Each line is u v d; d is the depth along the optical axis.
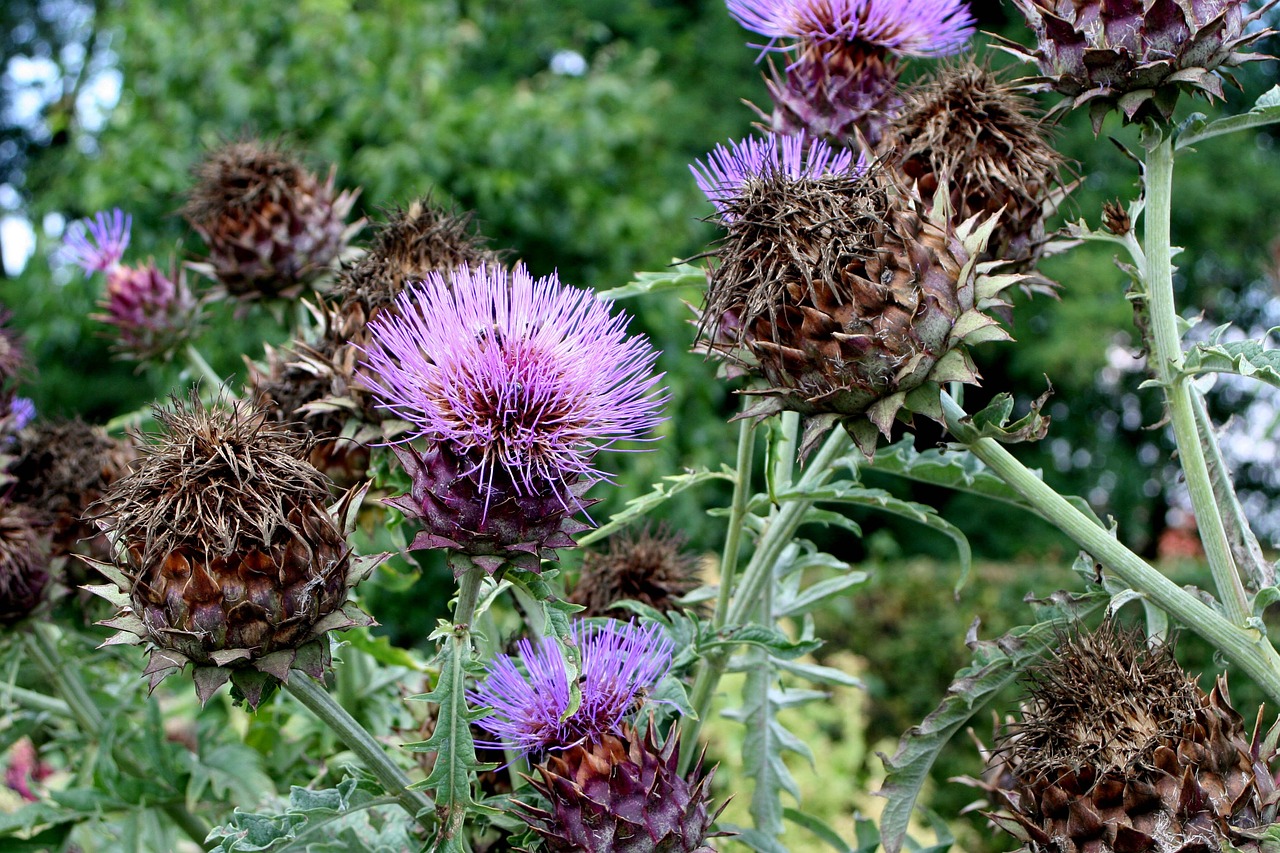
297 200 0.92
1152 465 4.51
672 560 0.87
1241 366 0.74
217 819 0.90
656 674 0.75
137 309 0.97
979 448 0.76
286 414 0.82
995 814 0.75
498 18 3.38
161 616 0.71
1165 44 0.74
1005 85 0.80
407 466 0.73
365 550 0.90
